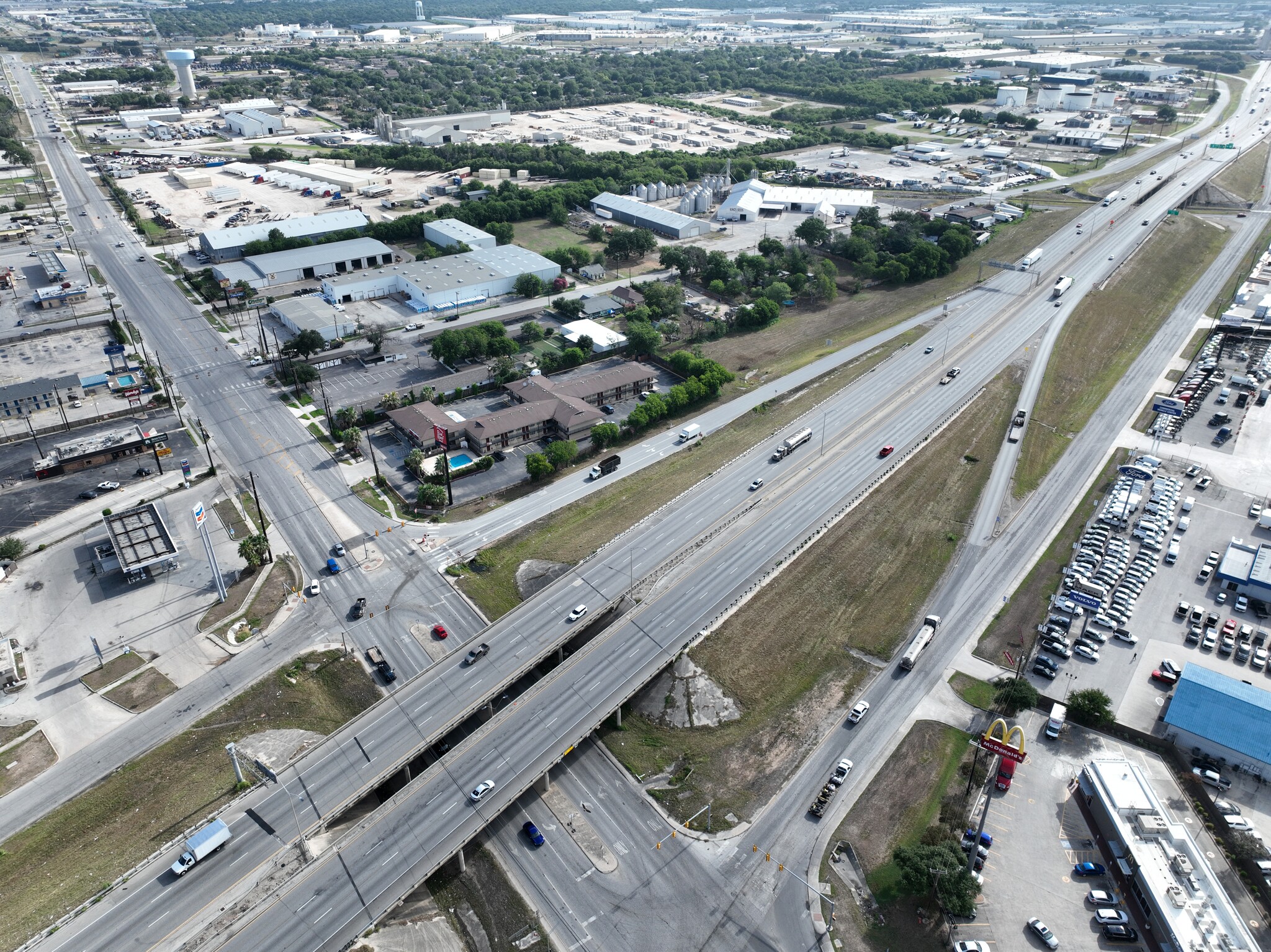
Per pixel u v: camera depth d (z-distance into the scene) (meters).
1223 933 93.88
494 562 160.75
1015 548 166.12
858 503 177.38
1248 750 119.06
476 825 107.81
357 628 145.00
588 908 103.62
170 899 101.19
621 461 193.75
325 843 108.56
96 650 134.00
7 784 116.31
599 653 134.88
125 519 160.75
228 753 117.88
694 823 113.75
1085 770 115.19
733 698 131.50
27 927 98.31
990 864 107.50
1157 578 157.62
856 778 119.19
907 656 137.00
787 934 100.00
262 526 159.75
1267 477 187.75
